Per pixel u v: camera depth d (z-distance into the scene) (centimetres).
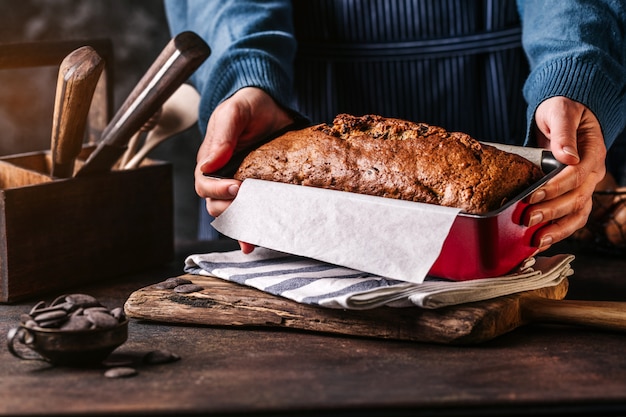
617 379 77
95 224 105
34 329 79
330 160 96
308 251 89
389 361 82
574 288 103
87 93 96
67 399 74
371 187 93
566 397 74
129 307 92
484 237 84
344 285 89
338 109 128
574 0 109
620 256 115
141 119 101
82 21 180
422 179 91
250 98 106
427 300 84
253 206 94
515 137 127
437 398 74
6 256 98
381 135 96
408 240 85
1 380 78
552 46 107
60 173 104
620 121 105
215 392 75
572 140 94
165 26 183
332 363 81
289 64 116
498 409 73
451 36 124
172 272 110
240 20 116
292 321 89
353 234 88
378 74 126
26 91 178
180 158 192
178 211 194
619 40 108
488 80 125
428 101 126
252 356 83
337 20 125
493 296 88
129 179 108
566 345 85
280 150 99
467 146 93
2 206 98
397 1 123
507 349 84
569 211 93
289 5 122
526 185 91
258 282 91
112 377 78
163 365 81
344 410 73
